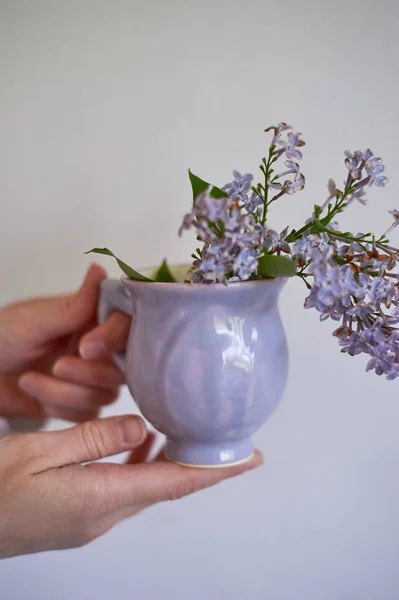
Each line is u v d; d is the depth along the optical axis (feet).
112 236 1.68
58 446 1.20
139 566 1.84
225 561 1.81
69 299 1.56
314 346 1.65
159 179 1.63
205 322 1.04
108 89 1.61
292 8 1.51
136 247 1.68
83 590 1.87
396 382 1.63
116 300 1.31
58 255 1.71
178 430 1.11
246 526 1.78
